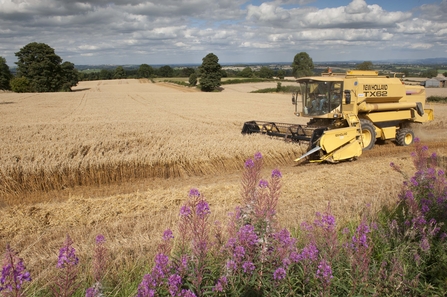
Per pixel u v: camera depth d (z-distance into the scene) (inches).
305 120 958.4
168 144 536.4
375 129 571.5
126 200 338.6
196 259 127.3
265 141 536.7
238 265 130.9
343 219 254.2
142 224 276.2
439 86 2664.9
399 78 613.9
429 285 151.9
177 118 1043.3
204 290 128.5
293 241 146.9
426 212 204.7
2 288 97.5
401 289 147.7
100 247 132.6
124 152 487.2
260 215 140.8
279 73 4653.1
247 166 149.6
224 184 402.9
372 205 271.4
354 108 530.6
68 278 115.2
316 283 135.2
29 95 2288.4
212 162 482.9
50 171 414.3
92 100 1871.3
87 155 471.8
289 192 351.9
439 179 249.1
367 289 140.6
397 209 253.9
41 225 283.0
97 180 437.4
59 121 970.1
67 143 548.1
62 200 377.1
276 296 134.0
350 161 511.5
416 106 618.2
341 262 151.1
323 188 366.9
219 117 1068.5
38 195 395.9
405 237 189.3
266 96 2215.8
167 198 340.5
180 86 3875.5
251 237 132.0
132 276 183.9
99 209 314.7
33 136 645.9
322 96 538.3
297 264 145.5
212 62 3213.6
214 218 270.4
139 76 6181.1
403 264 166.9
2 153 474.0
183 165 474.0
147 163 459.5
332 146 480.1
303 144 526.3
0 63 3565.5
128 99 1939.0
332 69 580.4
